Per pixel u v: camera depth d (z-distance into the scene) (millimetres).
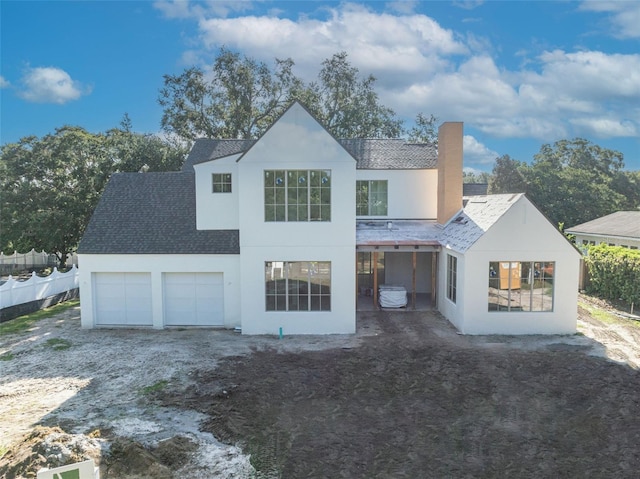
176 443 10688
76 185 36781
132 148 40375
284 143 19594
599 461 10055
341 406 12852
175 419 12133
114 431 11414
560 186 59156
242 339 19469
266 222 19891
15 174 35469
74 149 36812
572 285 19531
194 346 18500
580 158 77812
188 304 21594
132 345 18750
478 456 10297
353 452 10500
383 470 9789
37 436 10609
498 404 12867
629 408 12523
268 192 19797
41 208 35281
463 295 19625
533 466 9883
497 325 19656
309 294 20062
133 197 24078
